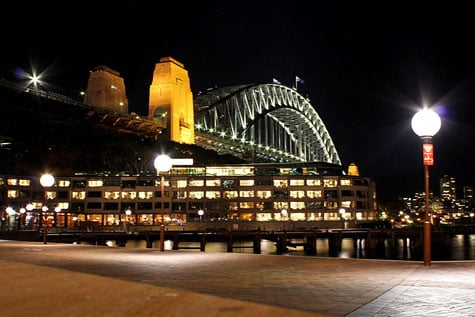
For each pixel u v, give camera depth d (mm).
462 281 12547
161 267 16625
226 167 134625
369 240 101812
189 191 129625
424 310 8953
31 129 139250
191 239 92188
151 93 181000
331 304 9539
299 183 130750
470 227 140875
